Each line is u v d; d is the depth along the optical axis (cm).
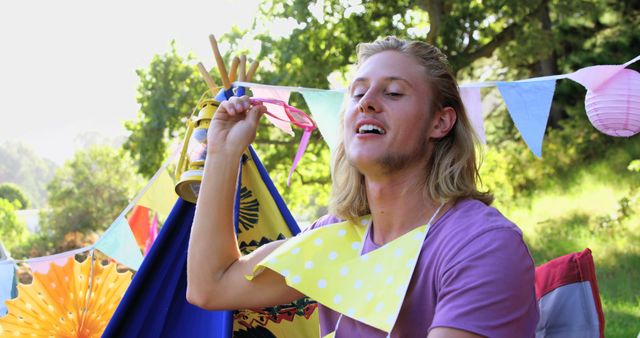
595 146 1130
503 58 1053
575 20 1123
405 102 152
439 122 156
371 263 152
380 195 155
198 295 167
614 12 1127
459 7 1047
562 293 208
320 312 165
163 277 219
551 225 948
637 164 698
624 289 639
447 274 138
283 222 241
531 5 1019
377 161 151
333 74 1040
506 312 133
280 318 232
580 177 1088
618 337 506
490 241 137
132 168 1906
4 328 260
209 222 167
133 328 218
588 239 842
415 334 145
